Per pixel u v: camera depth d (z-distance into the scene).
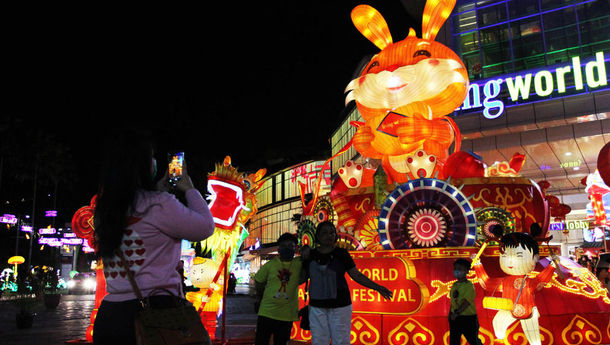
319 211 10.46
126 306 2.42
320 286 5.51
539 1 28.73
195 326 2.44
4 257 47.31
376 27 10.64
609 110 24.31
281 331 6.16
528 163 27.77
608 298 8.51
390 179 10.02
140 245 2.46
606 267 9.66
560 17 28.00
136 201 2.48
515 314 7.36
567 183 28.81
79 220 8.55
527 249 7.31
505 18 29.45
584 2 27.50
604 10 26.91
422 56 9.52
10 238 49.56
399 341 8.28
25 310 13.43
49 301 20.44
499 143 26.70
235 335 11.34
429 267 8.45
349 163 10.48
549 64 27.56
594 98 24.88
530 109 26.05
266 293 6.21
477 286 8.30
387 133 9.62
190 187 2.75
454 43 30.44
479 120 27.12
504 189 9.10
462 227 8.45
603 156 10.28
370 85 9.77
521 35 28.75
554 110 25.52
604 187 14.02
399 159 9.87
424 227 8.65
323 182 21.39
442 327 8.02
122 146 2.56
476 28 30.11
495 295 7.96
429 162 9.09
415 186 8.81
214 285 9.07
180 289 2.59
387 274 8.41
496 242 8.39
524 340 7.84
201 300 9.07
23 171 29.28
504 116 26.50
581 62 26.59
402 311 8.15
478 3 30.39
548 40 27.98
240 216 9.33
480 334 8.04
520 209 9.06
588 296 8.33
